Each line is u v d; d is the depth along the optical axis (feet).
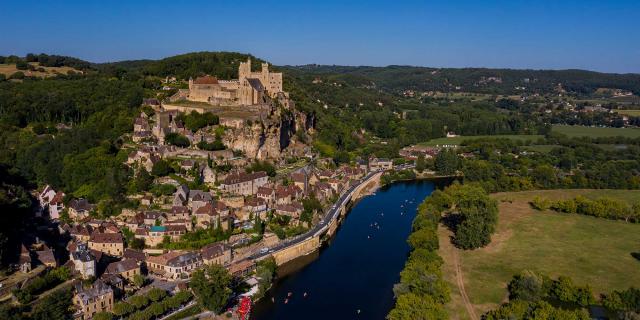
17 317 624.18
